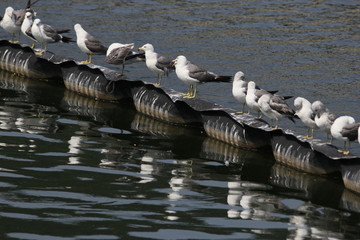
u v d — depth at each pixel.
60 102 26.28
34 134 22.48
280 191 19.20
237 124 22.59
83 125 23.81
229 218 17.17
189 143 22.80
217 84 29.44
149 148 22.00
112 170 19.86
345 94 28.53
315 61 33.06
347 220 17.53
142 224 16.55
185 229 16.41
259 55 33.62
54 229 16.06
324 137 23.45
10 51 29.75
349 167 19.56
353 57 33.94
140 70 31.06
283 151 21.25
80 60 31.95
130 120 24.77
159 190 18.67
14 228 16.03
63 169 19.70
